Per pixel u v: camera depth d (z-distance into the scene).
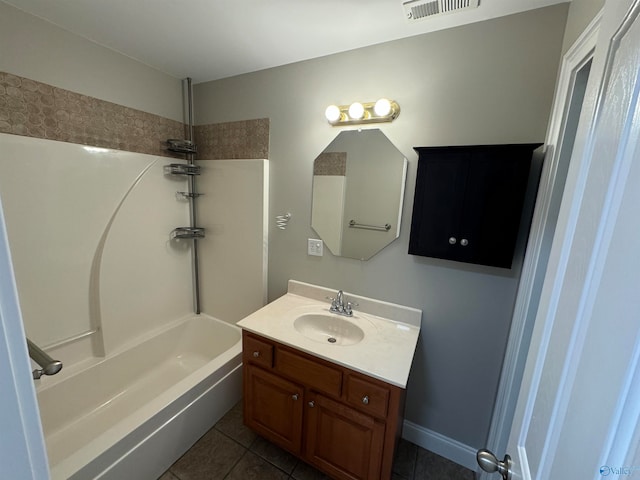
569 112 1.02
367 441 1.24
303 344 1.33
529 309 1.15
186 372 2.16
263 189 1.92
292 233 1.90
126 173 1.82
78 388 1.68
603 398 0.33
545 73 1.15
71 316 1.67
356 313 1.68
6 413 0.32
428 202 1.35
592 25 0.85
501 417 1.28
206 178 2.18
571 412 0.41
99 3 1.25
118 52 1.71
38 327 1.53
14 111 1.36
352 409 1.25
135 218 1.91
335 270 1.77
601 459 0.31
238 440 1.66
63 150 1.52
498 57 1.22
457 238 1.31
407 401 1.66
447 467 1.54
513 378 1.22
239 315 2.23
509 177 1.18
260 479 1.44
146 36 1.51
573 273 0.48
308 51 1.58
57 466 1.12
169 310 2.23
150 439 1.38
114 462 1.25
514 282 1.31
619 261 0.34
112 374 1.85
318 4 1.20
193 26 1.40
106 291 1.79
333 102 1.62
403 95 1.43
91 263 1.72
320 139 1.70
